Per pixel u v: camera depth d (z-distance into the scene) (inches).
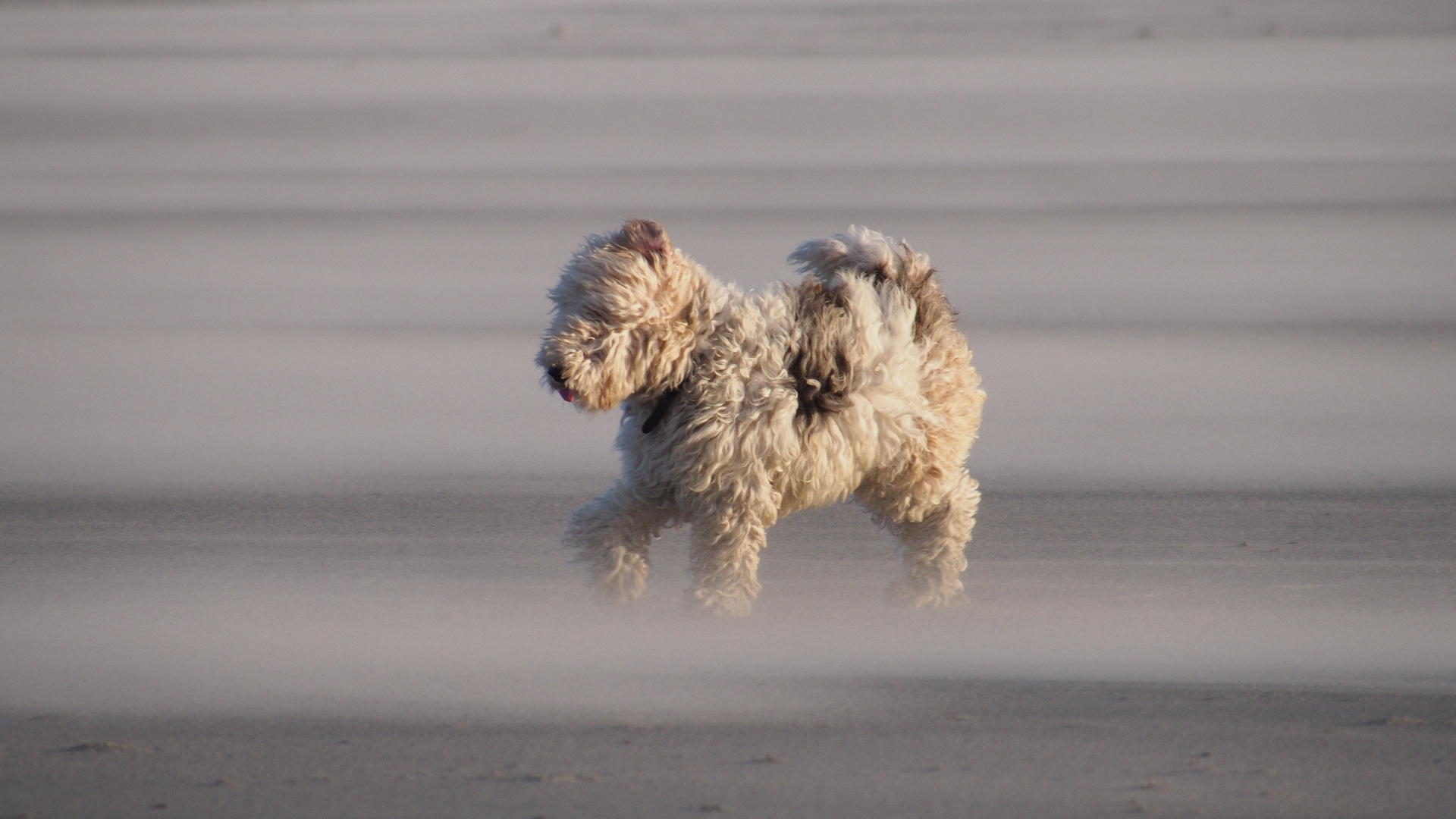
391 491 526.0
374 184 1328.7
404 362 733.9
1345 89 1882.4
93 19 3865.7
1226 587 422.0
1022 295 874.8
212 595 410.3
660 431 369.1
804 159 1429.6
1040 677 348.8
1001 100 1835.6
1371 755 298.5
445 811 269.9
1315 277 914.1
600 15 3735.2
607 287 351.6
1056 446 586.9
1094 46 2578.7
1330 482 534.6
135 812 269.9
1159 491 525.7
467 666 353.1
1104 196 1211.9
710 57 2487.7
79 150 1568.7
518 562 443.5
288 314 848.3
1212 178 1293.1
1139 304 849.5
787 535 479.5
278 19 3791.8
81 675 346.9
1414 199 1182.9
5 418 627.5
